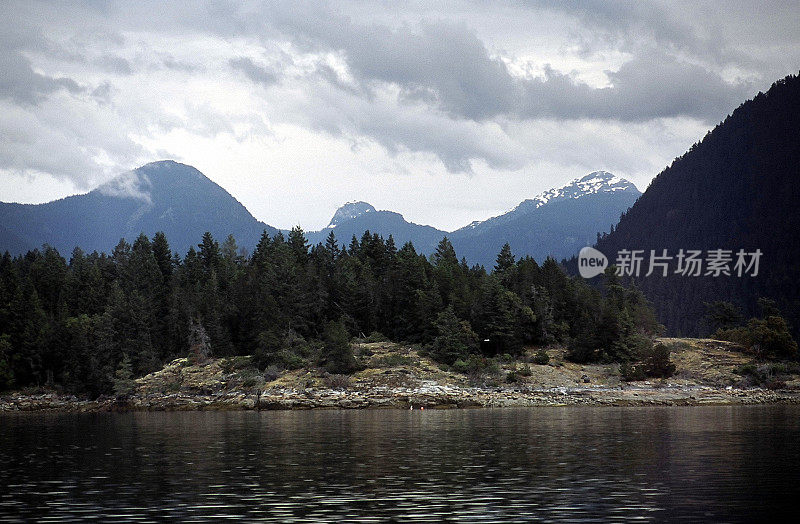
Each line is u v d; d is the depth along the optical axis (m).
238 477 46.78
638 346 156.12
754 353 161.38
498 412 111.44
